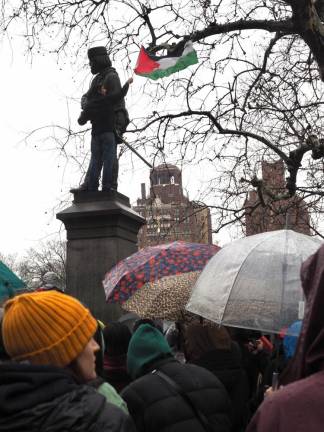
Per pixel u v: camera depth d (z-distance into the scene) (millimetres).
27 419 1919
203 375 3191
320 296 1570
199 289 4316
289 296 4027
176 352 6199
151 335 3291
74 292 10586
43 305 2219
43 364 2166
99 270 10547
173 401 3031
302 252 4191
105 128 10984
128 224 11102
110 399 2504
